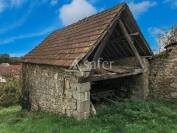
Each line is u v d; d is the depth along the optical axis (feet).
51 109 34.40
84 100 27.89
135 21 32.81
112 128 24.18
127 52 37.81
